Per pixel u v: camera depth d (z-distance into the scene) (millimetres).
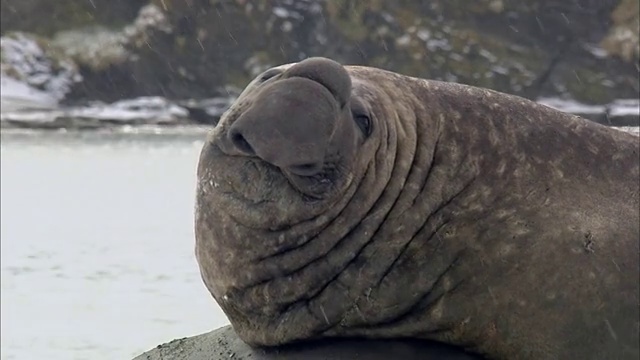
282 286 16859
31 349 29562
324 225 16328
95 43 125250
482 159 17047
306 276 16688
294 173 15477
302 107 14953
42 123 117188
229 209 16625
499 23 112812
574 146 17438
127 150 98562
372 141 16297
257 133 15000
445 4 114438
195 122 120688
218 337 19641
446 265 16641
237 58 122250
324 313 16812
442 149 17031
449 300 16703
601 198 17125
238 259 16906
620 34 108312
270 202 16234
